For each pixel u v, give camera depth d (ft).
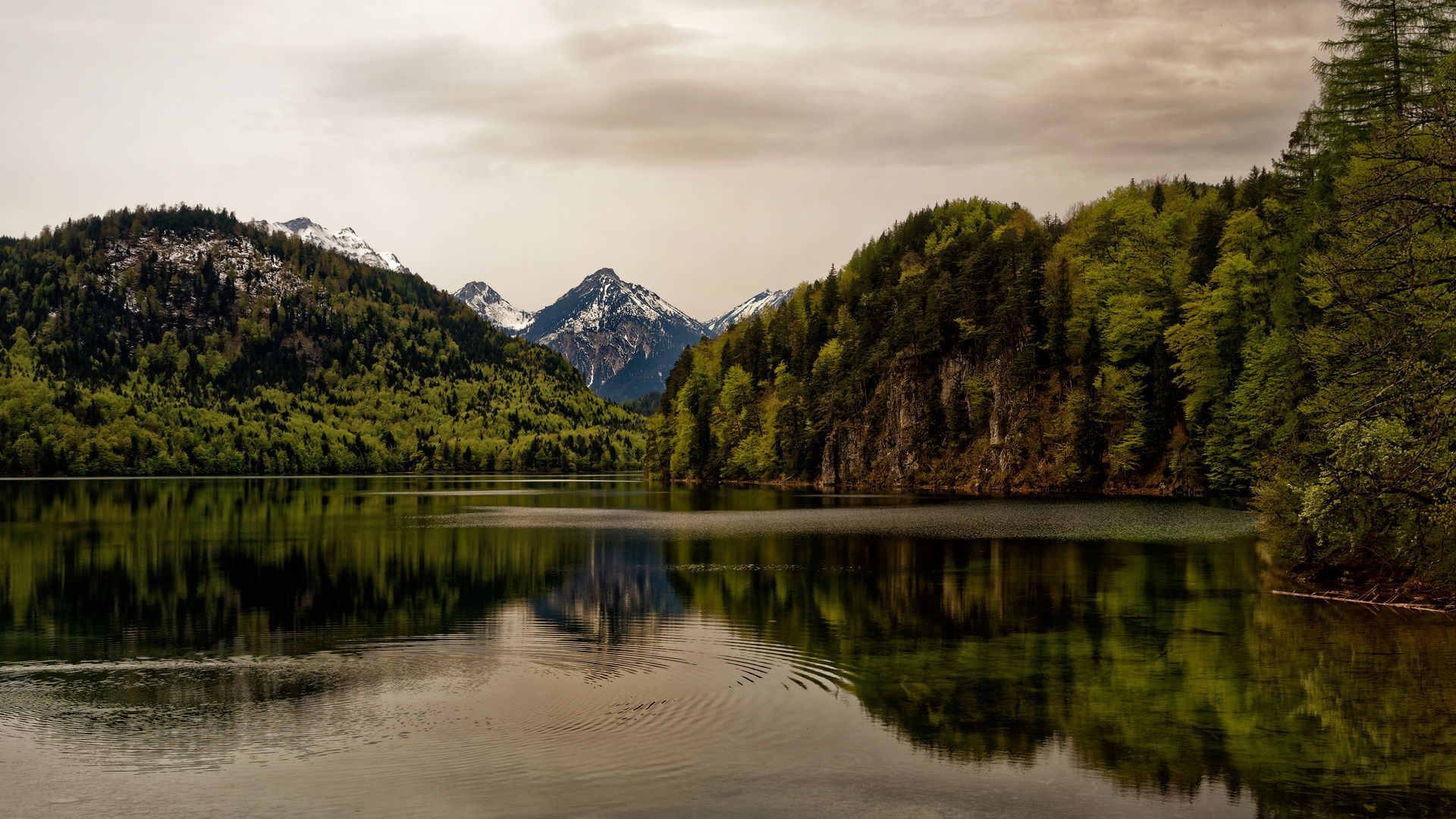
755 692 83.97
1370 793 60.13
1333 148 213.05
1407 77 200.13
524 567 171.12
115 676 90.84
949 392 466.29
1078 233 461.78
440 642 105.91
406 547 208.23
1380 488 109.60
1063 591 136.26
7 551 200.54
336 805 59.06
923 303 504.84
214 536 236.84
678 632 109.91
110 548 206.49
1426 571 117.08
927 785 62.23
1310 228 200.03
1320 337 129.80
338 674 91.09
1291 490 137.49
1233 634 104.94
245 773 64.44
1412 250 103.40
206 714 77.77
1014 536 214.69
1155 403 363.56
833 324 638.12
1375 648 97.14
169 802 59.41
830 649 100.83
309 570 169.68
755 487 554.46
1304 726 72.64
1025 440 411.95
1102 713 76.84
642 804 59.16
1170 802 59.26
